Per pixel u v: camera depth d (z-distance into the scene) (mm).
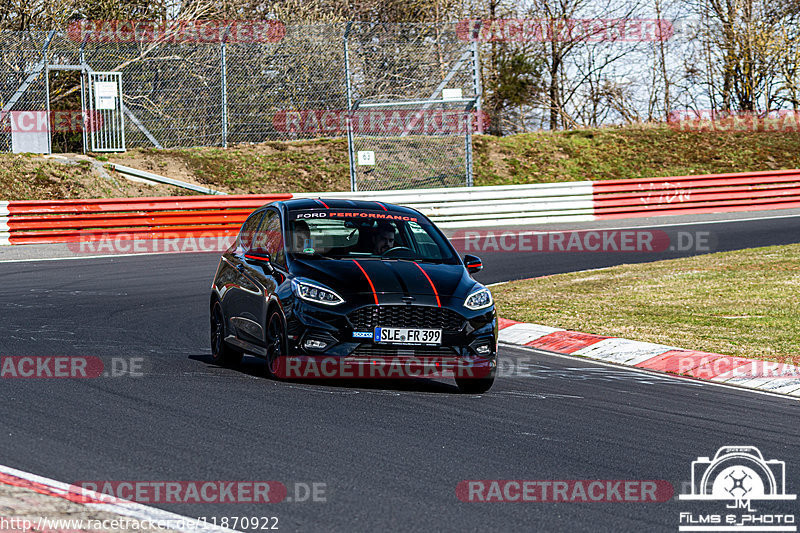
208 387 26000
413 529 15094
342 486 17234
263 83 91688
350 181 86188
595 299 46562
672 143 105688
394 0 124875
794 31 119062
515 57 120875
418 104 82125
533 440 21531
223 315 31000
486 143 100688
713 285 50062
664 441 22078
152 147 90250
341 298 26234
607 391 28625
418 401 25469
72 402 23438
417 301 26312
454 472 18516
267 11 117188
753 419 25203
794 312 42094
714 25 122312
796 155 105062
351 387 27094
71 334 34531
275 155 90250
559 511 16406
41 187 78188
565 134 105875
